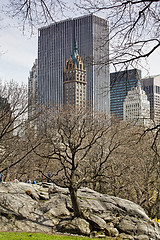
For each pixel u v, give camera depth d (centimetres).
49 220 2191
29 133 3522
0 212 2114
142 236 2230
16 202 2294
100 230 2208
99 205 2522
